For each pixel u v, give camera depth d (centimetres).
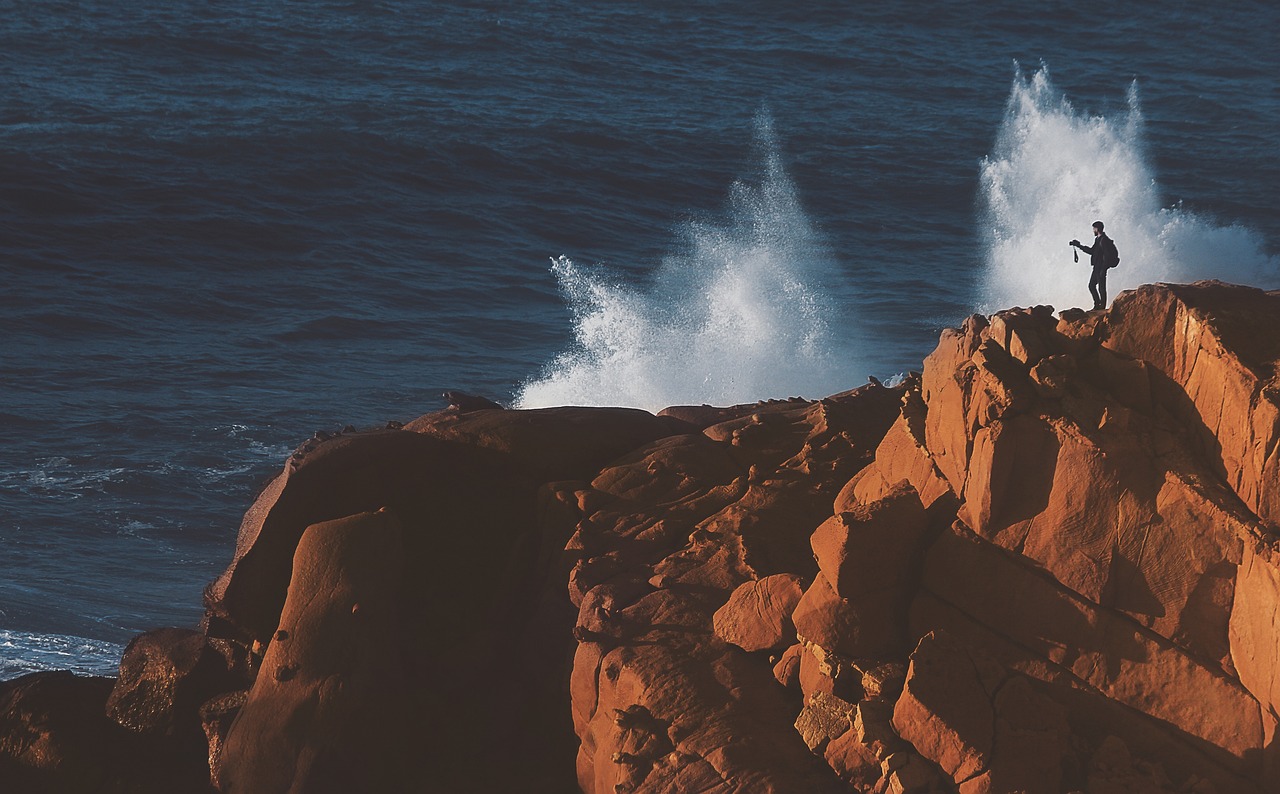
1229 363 3381
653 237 18712
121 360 12438
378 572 4116
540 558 4462
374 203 18525
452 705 4250
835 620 3528
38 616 7238
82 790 4206
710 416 5288
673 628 3847
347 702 3941
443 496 4678
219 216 17050
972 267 18412
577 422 4903
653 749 3506
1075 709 3350
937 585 3559
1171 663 3328
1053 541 3466
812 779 3350
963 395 3628
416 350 13562
